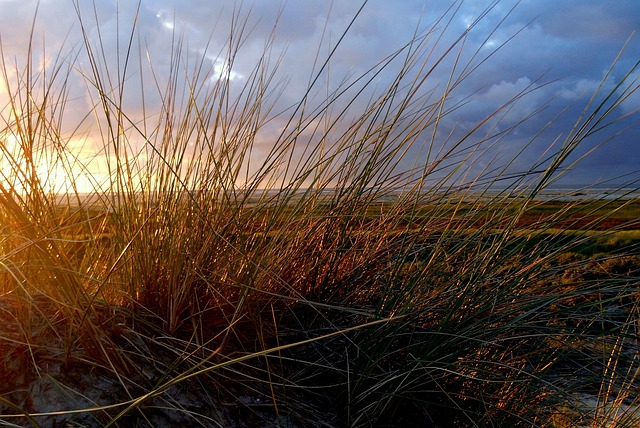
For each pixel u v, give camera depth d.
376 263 2.37
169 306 1.80
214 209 2.04
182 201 2.02
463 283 2.04
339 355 1.98
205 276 1.91
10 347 1.38
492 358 2.10
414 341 2.02
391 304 2.00
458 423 1.94
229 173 1.99
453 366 1.93
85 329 1.45
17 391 1.30
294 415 1.66
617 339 2.02
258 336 1.75
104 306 1.69
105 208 2.00
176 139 2.08
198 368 1.64
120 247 1.91
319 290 2.19
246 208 2.11
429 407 1.91
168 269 1.87
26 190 1.63
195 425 1.43
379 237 2.43
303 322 2.12
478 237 2.15
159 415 1.41
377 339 1.90
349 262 2.34
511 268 2.06
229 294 1.95
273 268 1.95
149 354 1.60
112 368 1.40
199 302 1.88
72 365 1.41
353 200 2.16
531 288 2.12
